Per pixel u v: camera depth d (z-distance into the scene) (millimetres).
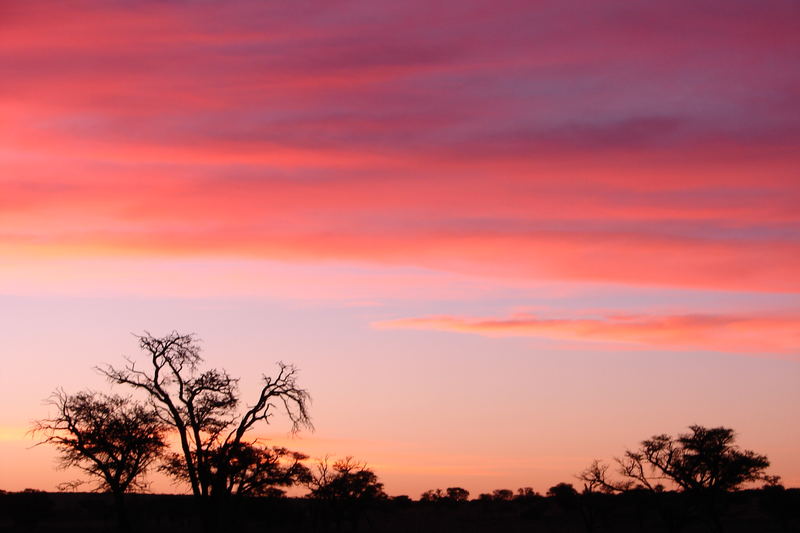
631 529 106625
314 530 97062
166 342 56906
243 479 61500
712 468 79688
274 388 57344
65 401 56250
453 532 108625
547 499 166375
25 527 110812
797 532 102125
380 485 101500
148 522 97875
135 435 56000
